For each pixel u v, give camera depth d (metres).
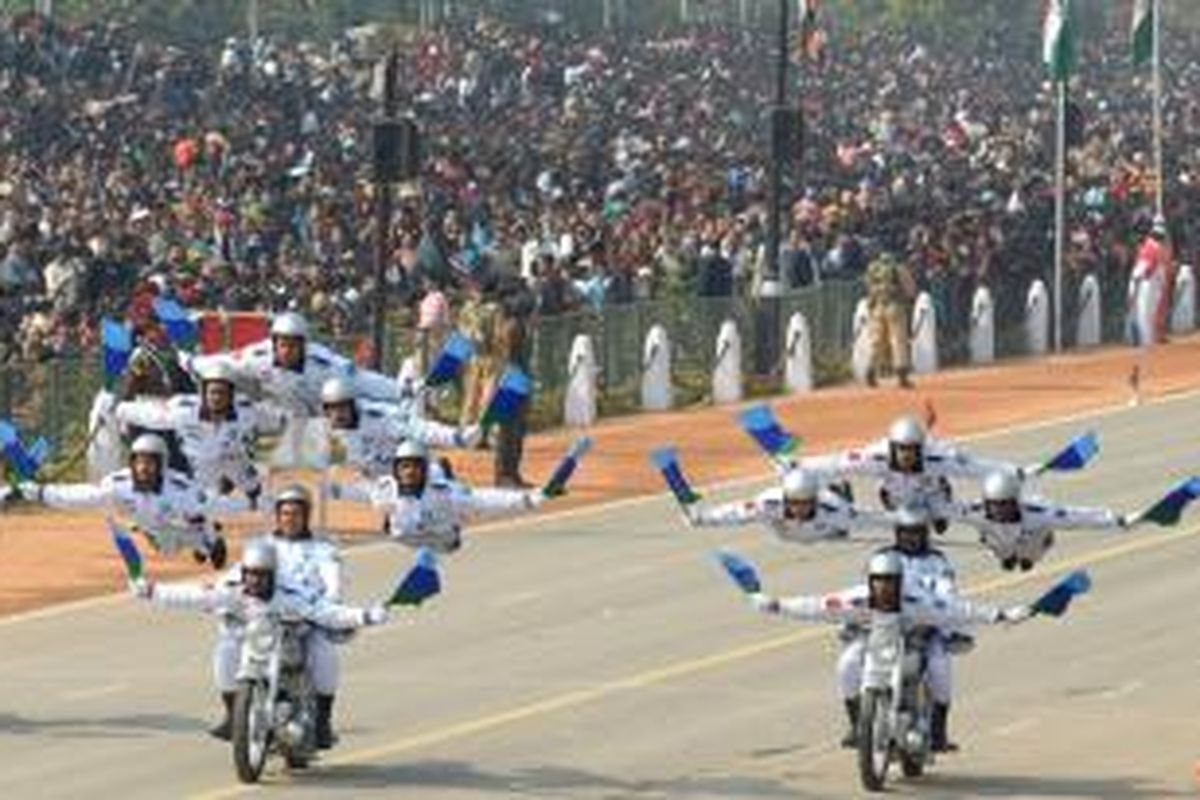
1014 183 120.19
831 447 79.38
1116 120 166.88
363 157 105.62
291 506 41.19
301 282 80.06
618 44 164.00
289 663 41.06
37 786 40.91
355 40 147.00
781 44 92.50
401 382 46.09
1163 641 53.00
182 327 47.56
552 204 98.31
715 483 72.94
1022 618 40.81
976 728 45.72
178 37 147.00
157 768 41.97
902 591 40.66
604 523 66.62
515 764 42.66
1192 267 116.00
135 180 92.50
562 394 84.06
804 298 94.00
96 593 56.97
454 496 42.31
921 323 97.44
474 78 138.00
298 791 40.56
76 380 69.69
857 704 41.22
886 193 113.94
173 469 46.16
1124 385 94.69
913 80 174.38
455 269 85.31
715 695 47.81
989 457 77.12
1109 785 41.81
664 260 91.50
